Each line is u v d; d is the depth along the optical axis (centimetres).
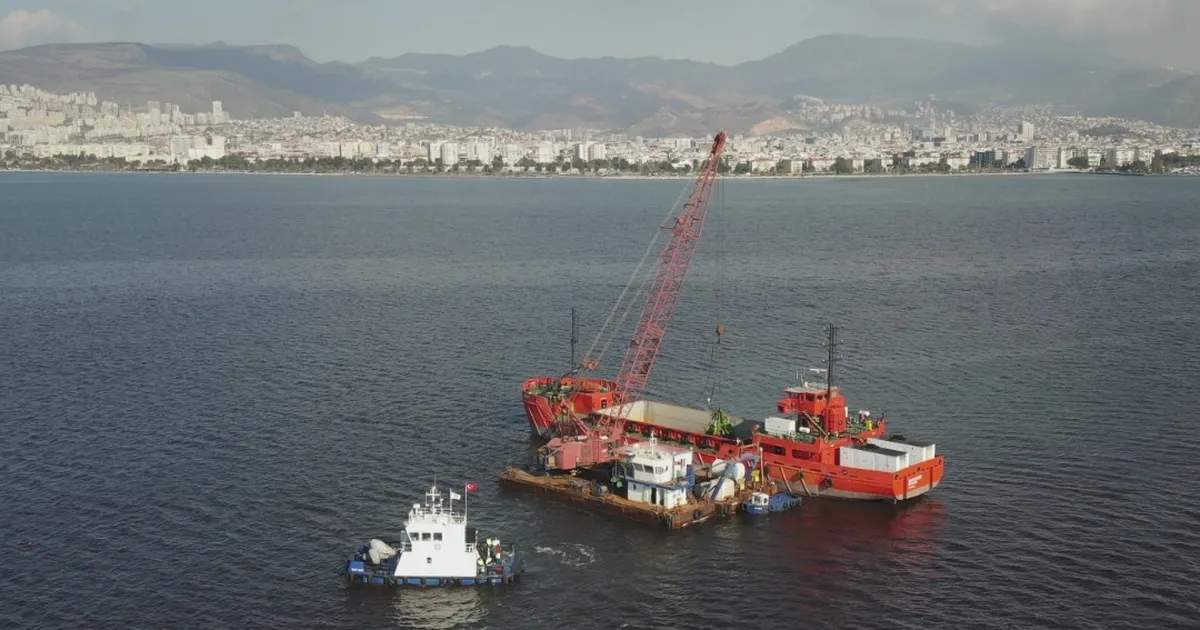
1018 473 14038
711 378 19325
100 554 11612
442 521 11188
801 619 10444
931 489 13550
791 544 12162
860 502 13375
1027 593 10788
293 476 13988
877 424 14575
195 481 13738
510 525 12712
